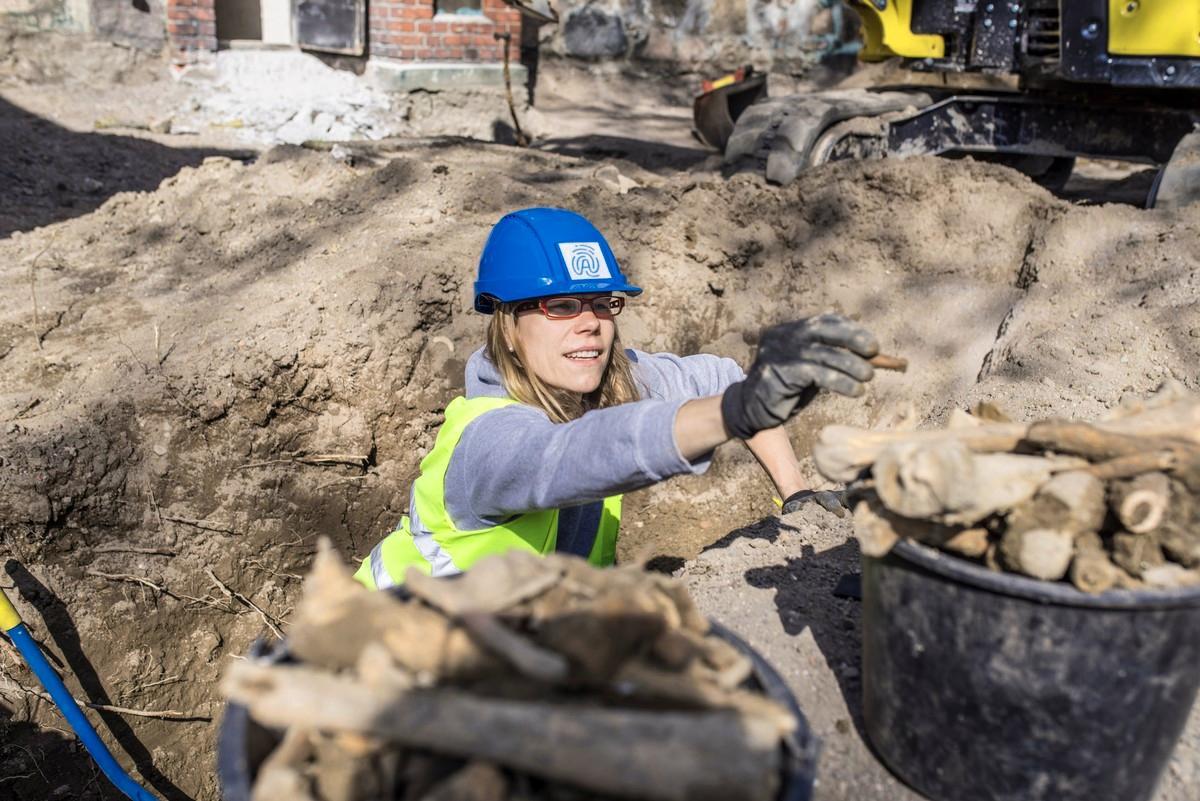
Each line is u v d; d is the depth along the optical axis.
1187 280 3.62
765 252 4.48
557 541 2.33
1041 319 3.79
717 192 4.64
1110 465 1.44
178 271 4.68
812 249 4.40
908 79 10.34
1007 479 1.41
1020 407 3.36
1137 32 4.89
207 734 3.54
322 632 1.28
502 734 1.12
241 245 4.84
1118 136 5.60
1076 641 1.43
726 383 2.64
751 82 7.86
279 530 3.84
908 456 1.44
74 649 3.34
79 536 3.47
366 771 1.17
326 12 8.40
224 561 3.71
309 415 3.96
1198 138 4.61
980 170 4.37
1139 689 1.46
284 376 3.90
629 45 10.66
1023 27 5.39
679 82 10.73
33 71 7.96
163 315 4.19
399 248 4.41
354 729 1.15
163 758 3.42
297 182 5.25
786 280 4.41
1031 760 1.50
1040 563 1.40
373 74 8.66
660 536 4.01
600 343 2.31
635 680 1.21
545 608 1.31
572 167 6.10
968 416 1.70
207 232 4.99
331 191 5.14
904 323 4.12
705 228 4.52
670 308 4.43
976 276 4.17
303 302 4.10
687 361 2.66
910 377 3.96
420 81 8.65
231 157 7.48
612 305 2.36
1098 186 7.34
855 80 10.54
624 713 1.13
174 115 8.12
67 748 3.23
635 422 1.66
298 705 1.15
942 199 4.33
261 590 3.77
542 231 2.30
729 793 1.09
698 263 4.49
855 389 1.46
